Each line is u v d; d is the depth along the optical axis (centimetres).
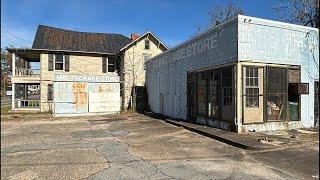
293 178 636
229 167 728
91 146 1026
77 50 2900
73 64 2883
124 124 1712
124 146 1016
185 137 1191
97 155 879
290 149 916
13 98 2814
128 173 688
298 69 1321
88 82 2439
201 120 1526
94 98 2452
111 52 3009
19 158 851
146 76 2628
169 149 954
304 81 1336
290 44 1303
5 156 880
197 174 674
